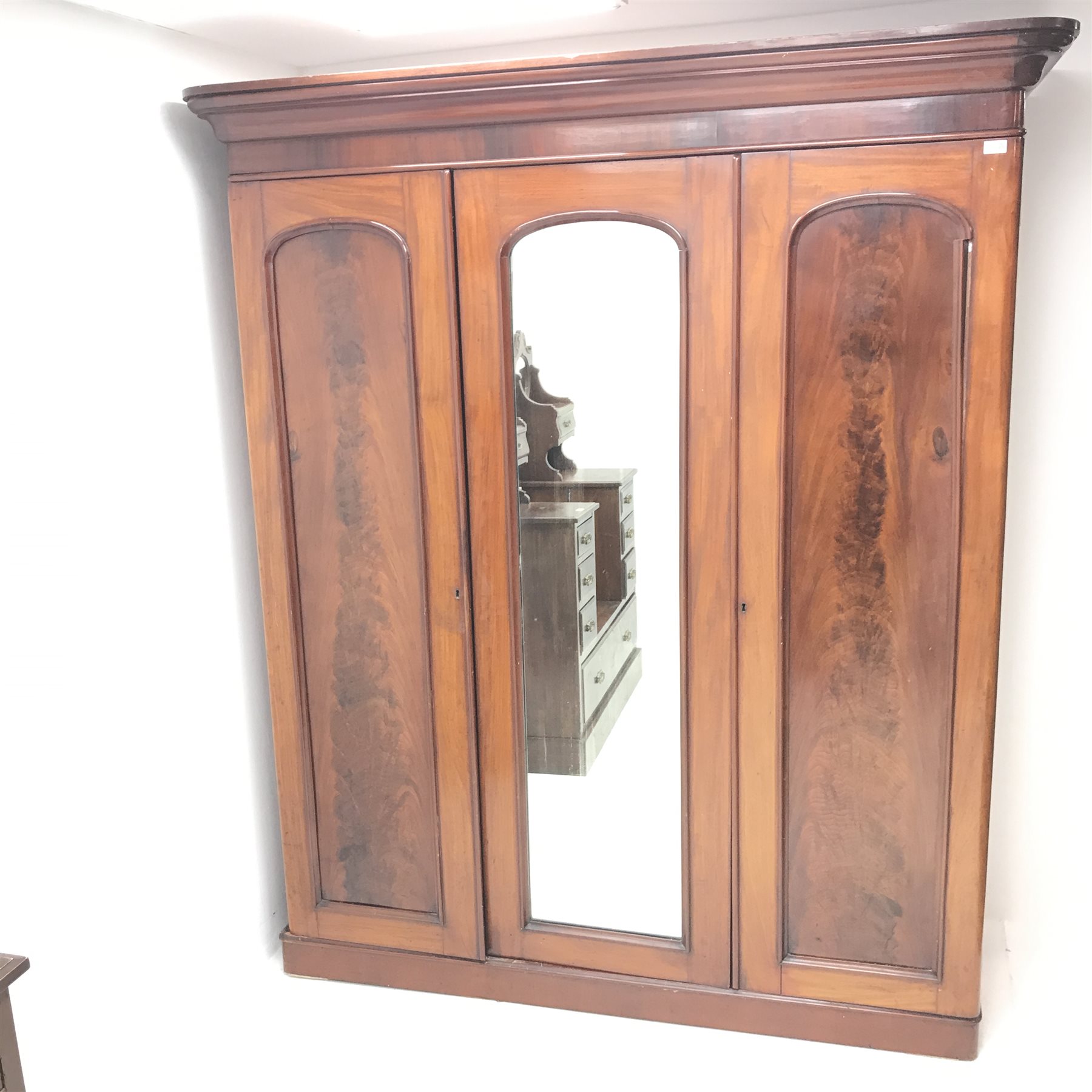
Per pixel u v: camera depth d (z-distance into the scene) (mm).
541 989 2348
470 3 2031
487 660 2219
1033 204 2232
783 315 1916
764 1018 2230
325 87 1968
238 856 2465
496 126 1976
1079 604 2363
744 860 2166
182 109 2182
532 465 2121
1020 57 1706
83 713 1970
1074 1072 2102
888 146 1814
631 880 2260
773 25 2270
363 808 2383
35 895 1873
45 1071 1901
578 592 2156
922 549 1965
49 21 1841
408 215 2051
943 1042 2145
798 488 1996
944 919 2088
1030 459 2336
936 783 2051
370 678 2311
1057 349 2279
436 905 2383
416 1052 2221
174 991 2248
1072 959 2451
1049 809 2471
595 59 1837
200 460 2273
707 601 2070
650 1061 2176
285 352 2195
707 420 1992
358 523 2234
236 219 2146
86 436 1947
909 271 1861
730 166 1883
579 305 2023
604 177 1946
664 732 2164
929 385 1895
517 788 2262
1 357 1761
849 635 2033
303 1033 2283
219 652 2365
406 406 2150
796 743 2105
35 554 1845
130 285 2047
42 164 1835
